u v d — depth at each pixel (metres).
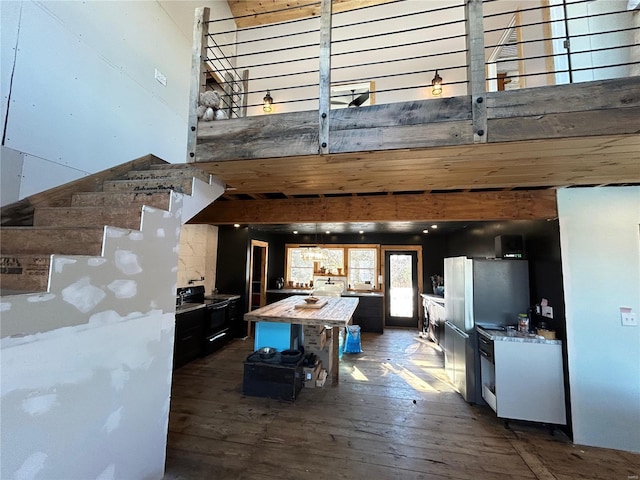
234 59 5.31
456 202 3.28
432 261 7.23
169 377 2.05
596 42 2.53
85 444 1.44
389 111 1.87
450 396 3.38
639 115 1.59
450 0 4.78
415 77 4.94
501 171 2.30
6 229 1.69
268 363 3.36
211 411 2.97
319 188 2.93
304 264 7.90
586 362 2.59
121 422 1.66
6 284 1.32
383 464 2.19
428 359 4.74
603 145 1.76
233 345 5.41
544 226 3.00
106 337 1.56
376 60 5.09
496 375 2.76
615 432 2.48
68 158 2.51
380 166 2.20
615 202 2.68
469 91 1.79
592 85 1.65
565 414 2.62
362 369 4.27
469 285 3.29
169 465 2.14
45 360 1.26
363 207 3.54
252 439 2.48
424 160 2.05
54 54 2.39
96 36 2.81
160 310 1.97
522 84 3.30
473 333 3.24
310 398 3.30
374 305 6.66
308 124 1.98
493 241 4.30
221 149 2.10
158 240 1.95
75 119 2.59
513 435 2.62
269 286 7.71
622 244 2.64
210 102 2.19
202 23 2.28
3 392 1.11
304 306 4.33
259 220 3.77
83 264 1.43
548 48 2.81
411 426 2.73
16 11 2.10
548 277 2.91
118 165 2.97
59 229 1.60
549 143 1.74
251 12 5.37
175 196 2.12
